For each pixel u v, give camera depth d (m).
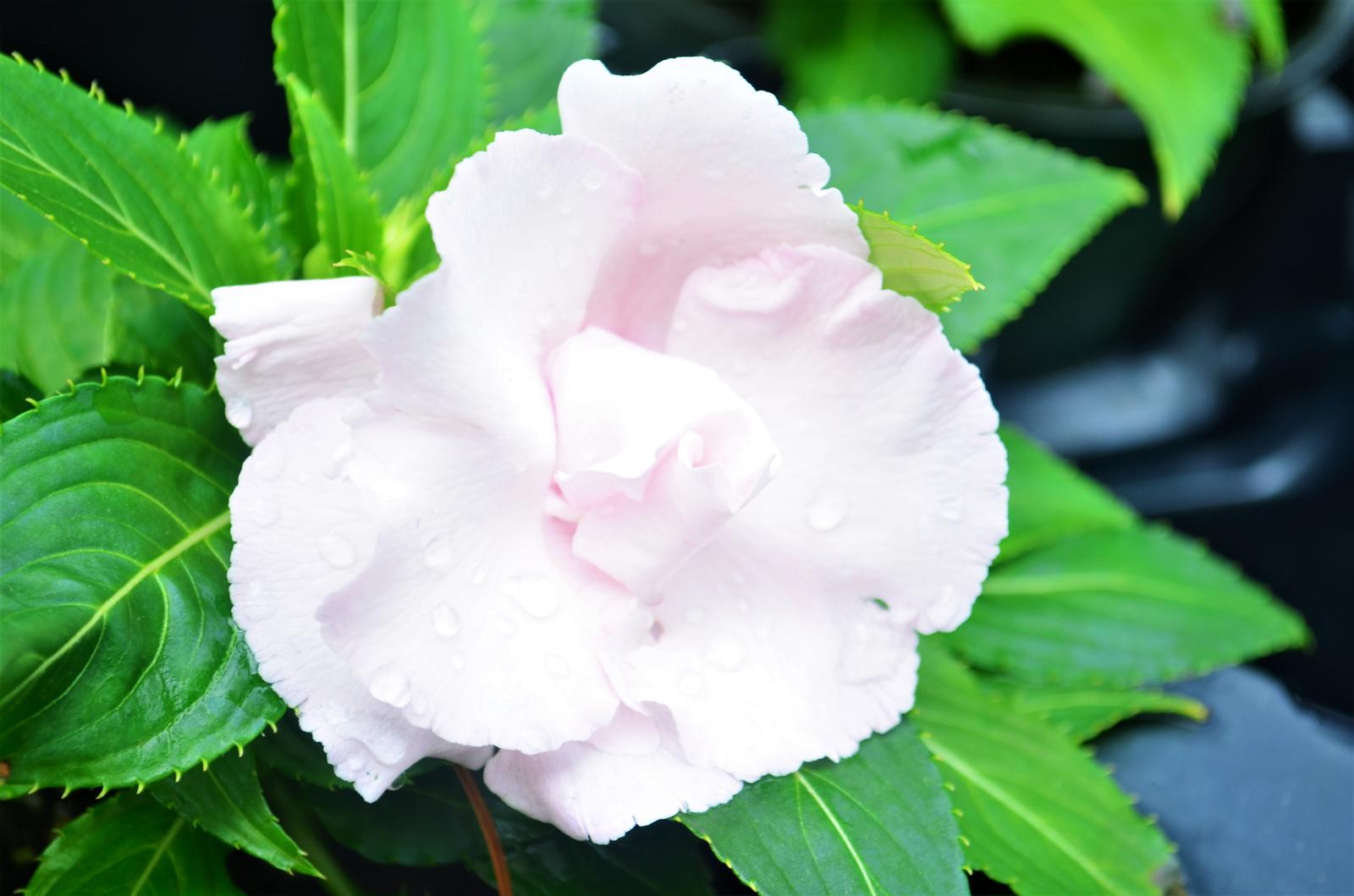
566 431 0.23
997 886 0.28
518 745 0.23
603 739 0.23
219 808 0.23
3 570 0.22
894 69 0.40
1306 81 0.39
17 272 0.27
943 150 0.28
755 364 0.24
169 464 0.24
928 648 0.27
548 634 0.23
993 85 0.39
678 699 0.23
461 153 0.25
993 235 0.28
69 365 0.26
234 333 0.23
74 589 0.23
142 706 0.23
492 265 0.23
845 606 0.24
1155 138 0.35
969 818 0.26
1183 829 0.29
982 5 0.36
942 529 0.24
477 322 0.22
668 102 0.23
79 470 0.23
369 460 0.22
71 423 0.23
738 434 0.23
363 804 0.25
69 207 0.23
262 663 0.23
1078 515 0.30
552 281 0.23
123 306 0.25
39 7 0.36
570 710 0.23
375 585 0.22
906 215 0.28
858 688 0.24
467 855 0.25
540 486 0.23
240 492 0.23
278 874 0.26
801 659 0.24
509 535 0.23
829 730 0.24
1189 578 0.31
